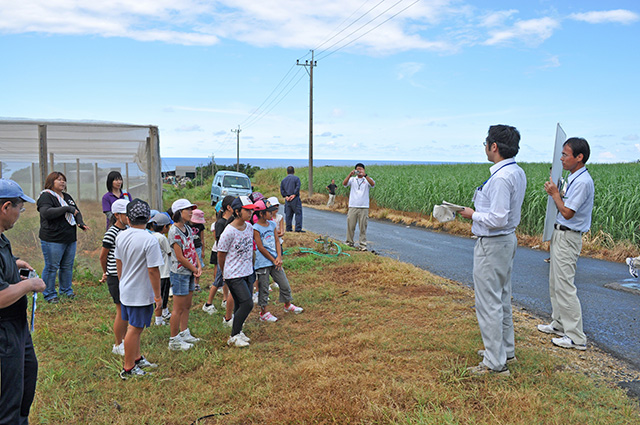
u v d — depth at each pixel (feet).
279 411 11.33
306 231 44.83
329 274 26.50
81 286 24.63
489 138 12.61
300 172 120.16
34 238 26.96
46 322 18.97
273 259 18.99
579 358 14.15
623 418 10.32
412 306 19.72
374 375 12.87
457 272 27.50
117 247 13.91
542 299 21.44
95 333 18.01
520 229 42.27
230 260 16.08
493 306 12.63
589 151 14.51
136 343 14.10
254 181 142.00
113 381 13.66
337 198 80.53
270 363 14.46
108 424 11.21
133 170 32.55
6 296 8.15
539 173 56.29
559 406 10.87
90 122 27.43
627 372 13.23
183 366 14.57
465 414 10.59
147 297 13.85
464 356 14.11
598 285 23.95
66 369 14.32
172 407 12.09
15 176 26.89
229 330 17.90
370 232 45.85
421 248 36.22
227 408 11.81
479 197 12.82
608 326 17.34
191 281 16.57
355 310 19.65
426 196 55.31
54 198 21.61
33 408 11.84
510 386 11.84
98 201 31.71
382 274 25.30
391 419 10.60
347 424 10.53
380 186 67.21
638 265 21.91
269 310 20.54
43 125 26.20
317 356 14.88
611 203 36.22
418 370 13.24
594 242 34.50
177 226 16.19
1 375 8.47
